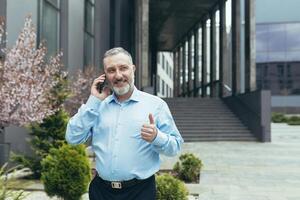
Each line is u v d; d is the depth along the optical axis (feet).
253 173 37.70
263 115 69.46
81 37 63.00
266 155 51.34
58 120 33.42
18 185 27.96
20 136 39.32
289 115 163.43
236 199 26.71
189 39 144.97
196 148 59.36
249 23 77.41
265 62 179.63
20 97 26.73
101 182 10.19
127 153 9.77
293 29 177.06
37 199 25.31
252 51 77.10
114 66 9.64
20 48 28.22
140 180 9.89
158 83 196.03
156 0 105.50
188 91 145.38
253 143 68.13
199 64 138.31
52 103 32.78
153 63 169.37
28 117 27.50
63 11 55.06
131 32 104.12
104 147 9.95
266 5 180.45
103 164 9.90
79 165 21.54
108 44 84.17
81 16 63.16
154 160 10.05
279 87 177.58
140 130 9.80
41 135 33.40
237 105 81.05
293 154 52.65
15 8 38.65
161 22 129.70
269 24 180.04
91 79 48.83
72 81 50.93
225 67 102.01
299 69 176.35
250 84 76.84
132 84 9.91
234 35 89.51
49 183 21.53
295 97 175.01
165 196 20.42
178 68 169.78
